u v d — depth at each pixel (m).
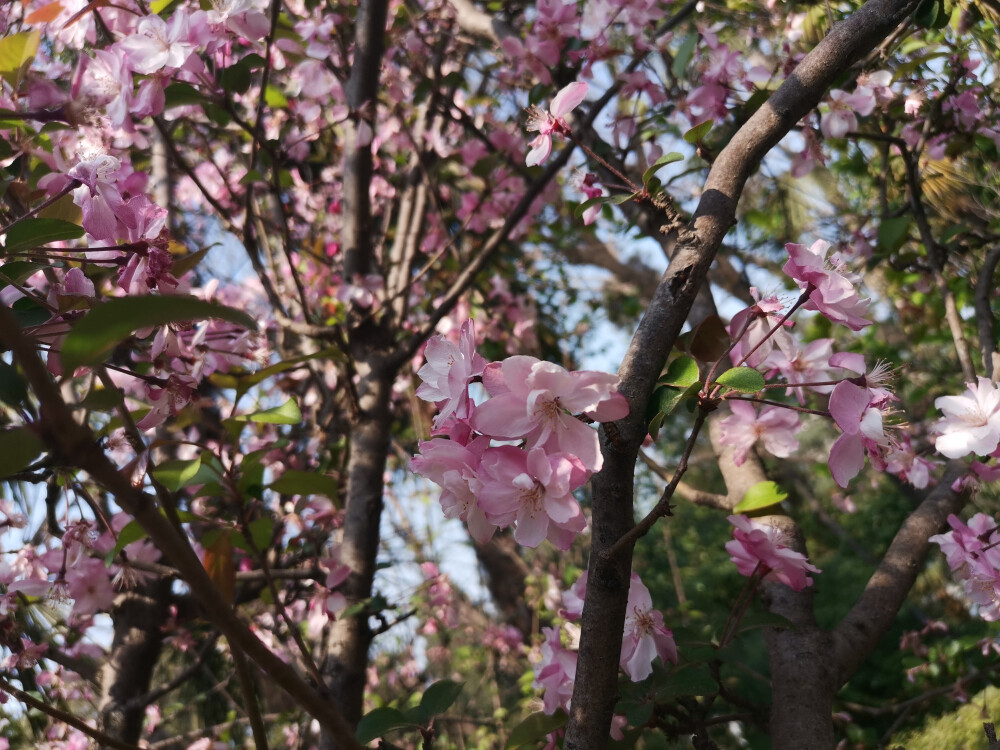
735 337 0.35
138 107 0.51
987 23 0.71
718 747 0.46
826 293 0.33
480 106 1.12
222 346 0.57
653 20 0.74
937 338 1.01
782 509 0.50
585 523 0.27
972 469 0.54
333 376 1.13
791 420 0.48
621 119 0.70
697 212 0.32
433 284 1.28
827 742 0.44
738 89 0.68
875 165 0.94
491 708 1.46
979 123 0.73
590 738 0.28
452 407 0.29
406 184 0.97
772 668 0.48
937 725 0.91
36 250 0.35
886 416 0.36
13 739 0.89
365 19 0.79
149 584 0.94
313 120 0.94
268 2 0.58
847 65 0.34
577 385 0.27
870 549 1.70
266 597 0.72
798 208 1.19
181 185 1.22
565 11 0.71
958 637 0.97
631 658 0.41
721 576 1.78
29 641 0.63
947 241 0.69
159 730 1.20
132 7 0.58
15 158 0.49
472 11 0.94
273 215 0.95
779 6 0.82
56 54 0.61
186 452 0.91
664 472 0.62
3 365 0.25
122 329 0.19
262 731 0.35
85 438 0.21
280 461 0.95
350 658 0.68
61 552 0.57
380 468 0.76
